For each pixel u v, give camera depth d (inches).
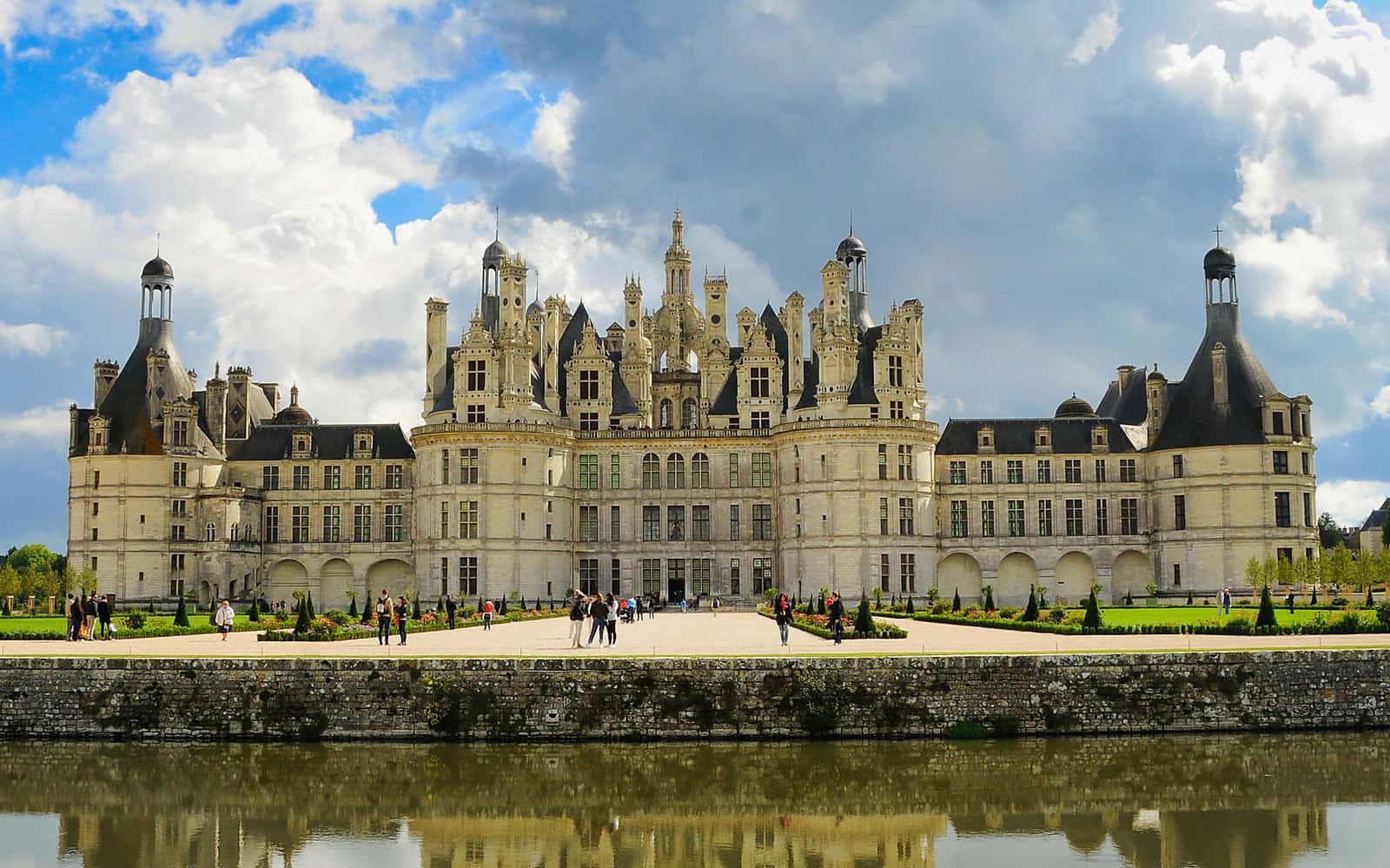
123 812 2185.0
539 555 5565.9
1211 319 5876.0
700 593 5816.9
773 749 2549.2
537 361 5964.6
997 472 6003.9
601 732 2603.3
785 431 5654.5
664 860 1937.7
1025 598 5964.6
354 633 3474.4
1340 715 2704.2
